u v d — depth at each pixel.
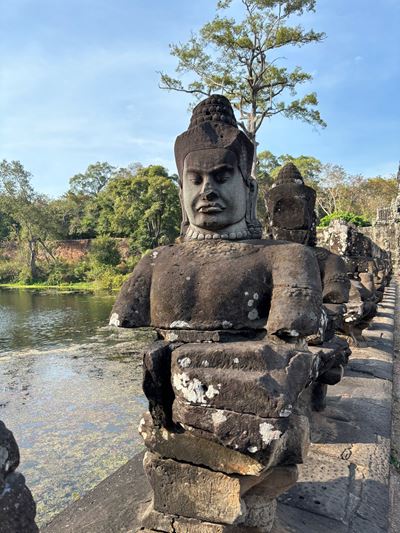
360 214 41.28
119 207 33.50
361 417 3.97
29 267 38.88
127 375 9.74
